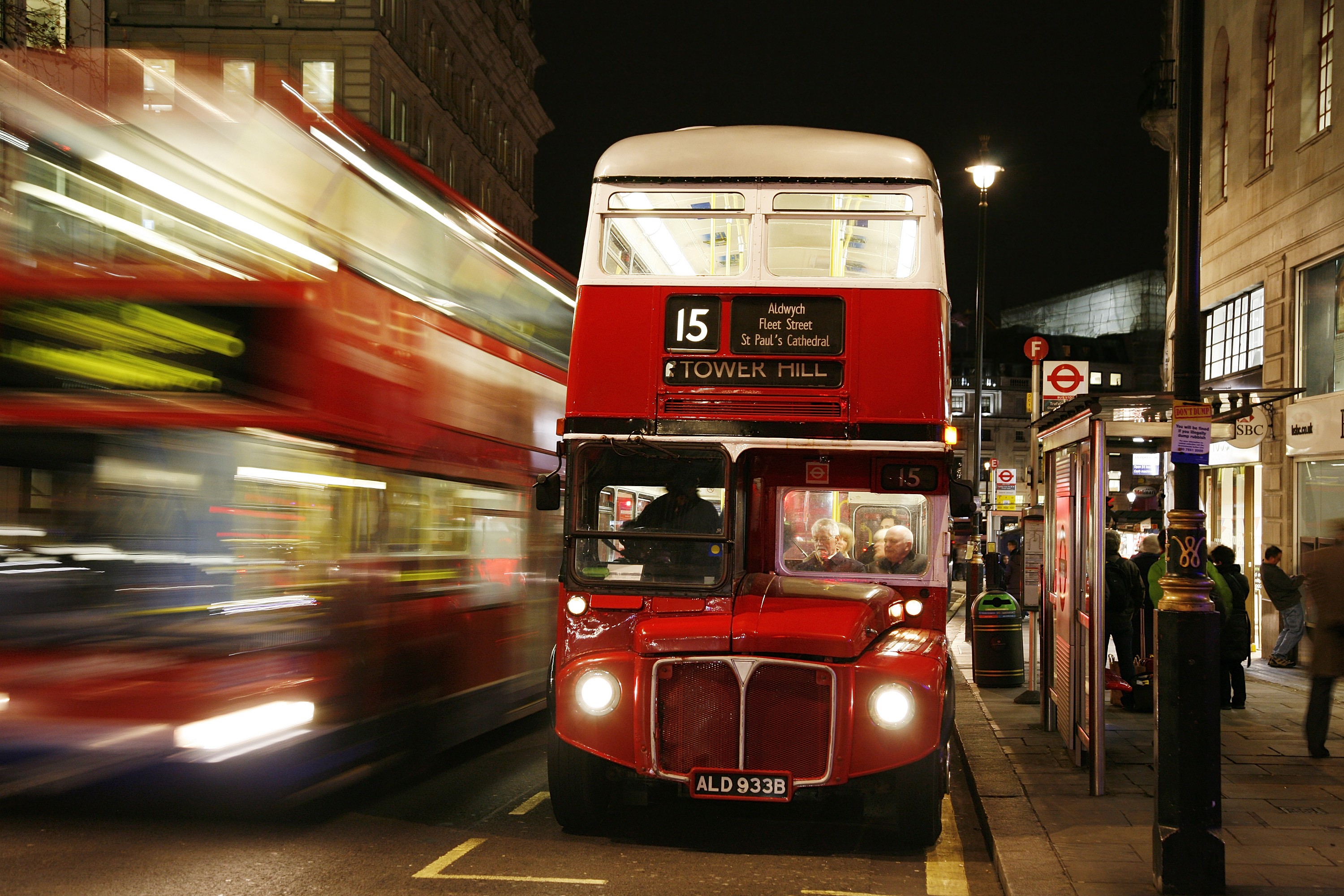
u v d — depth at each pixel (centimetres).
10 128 651
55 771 652
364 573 747
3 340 646
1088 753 817
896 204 765
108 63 684
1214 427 1252
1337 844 650
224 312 677
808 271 759
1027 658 1738
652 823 751
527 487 1049
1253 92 1806
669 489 732
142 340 663
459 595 884
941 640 715
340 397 713
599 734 668
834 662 652
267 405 677
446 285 873
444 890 590
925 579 745
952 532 790
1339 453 1452
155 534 662
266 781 696
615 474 736
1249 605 1767
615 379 744
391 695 775
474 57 5278
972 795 838
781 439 730
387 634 772
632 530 730
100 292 659
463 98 5159
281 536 693
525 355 1051
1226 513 1909
